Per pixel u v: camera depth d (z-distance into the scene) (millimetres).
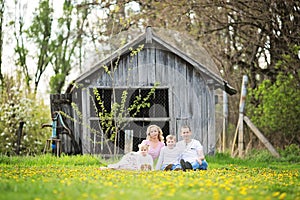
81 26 30203
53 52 31109
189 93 15078
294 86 18547
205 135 14984
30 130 19656
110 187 7344
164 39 14938
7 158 14898
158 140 12945
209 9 20156
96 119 14969
